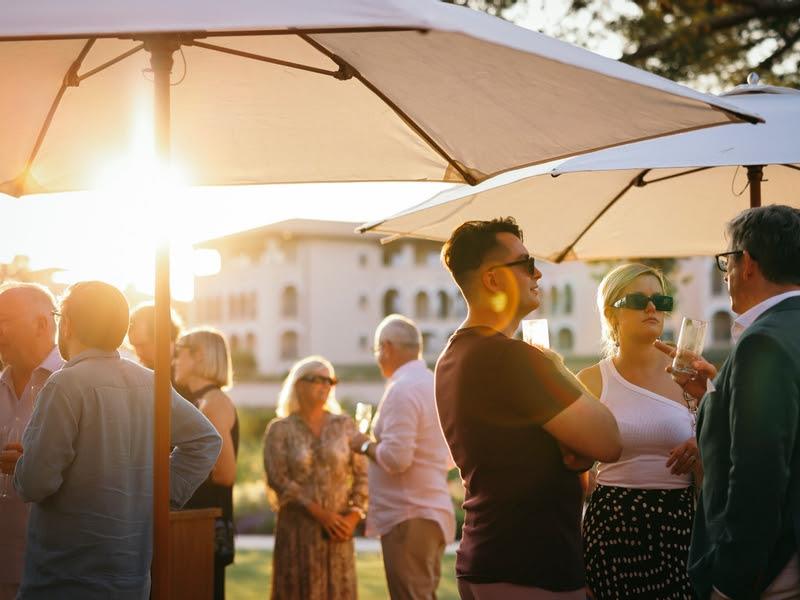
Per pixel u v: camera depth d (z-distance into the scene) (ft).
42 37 7.19
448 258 9.87
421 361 18.84
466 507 9.41
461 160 11.48
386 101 10.71
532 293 9.69
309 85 10.95
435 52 9.27
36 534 10.03
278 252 199.93
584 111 9.72
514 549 8.94
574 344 179.01
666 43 30.37
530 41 7.53
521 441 8.99
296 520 19.12
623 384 12.84
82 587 9.85
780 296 9.24
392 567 18.28
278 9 6.77
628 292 12.94
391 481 18.37
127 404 10.30
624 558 12.36
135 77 10.82
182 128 11.59
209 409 17.11
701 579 9.20
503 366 9.00
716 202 15.53
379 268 203.62
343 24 6.65
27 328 12.62
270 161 11.93
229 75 10.81
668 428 12.44
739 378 8.74
